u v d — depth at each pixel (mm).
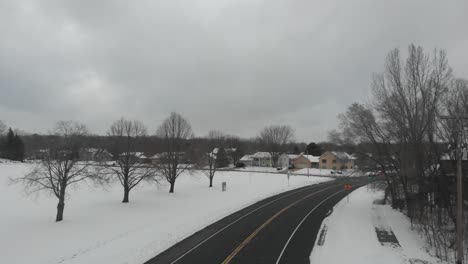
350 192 48594
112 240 19172
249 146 147375
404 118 24422
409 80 23953
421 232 22578
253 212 29781
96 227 22406
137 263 15359
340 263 15766
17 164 70750
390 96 25969
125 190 32812
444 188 23172
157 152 43125
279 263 15500
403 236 21516
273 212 29906
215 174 73750
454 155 21281
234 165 113438
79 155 27516
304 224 24578
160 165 43969
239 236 20562
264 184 57469
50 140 25359
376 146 30562
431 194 24797
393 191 33312
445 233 21188
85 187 42031
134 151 35188
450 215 22047
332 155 102375
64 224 23219
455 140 18781
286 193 46469
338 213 29984
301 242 19359
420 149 23719
